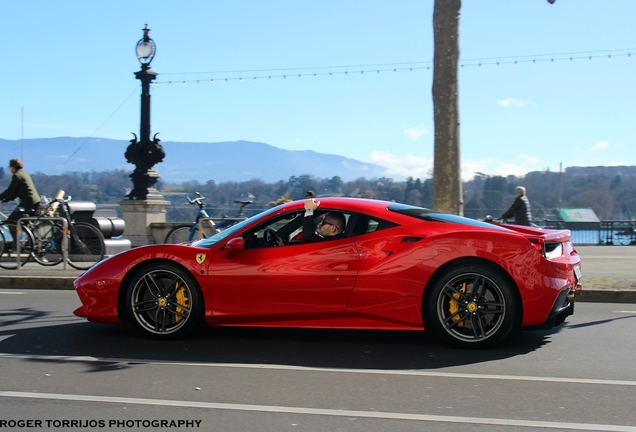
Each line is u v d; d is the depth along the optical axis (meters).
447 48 10.78
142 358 5.96
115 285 6.70
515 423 4.18
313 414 4.37
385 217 6.44
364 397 4.75
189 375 5.37
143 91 17.70
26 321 7.81
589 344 6.50
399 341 6.64
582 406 4.53
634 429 4.07
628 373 5.41
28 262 14.07
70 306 8.96
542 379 5.22
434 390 4.92
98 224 15.36
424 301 6.27
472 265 6.11
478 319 6.16
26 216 13.12
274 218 6.67
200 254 6.55
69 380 5.22
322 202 6.63
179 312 6.61
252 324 6.49
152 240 17.61
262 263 6.41
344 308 6.31
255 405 4.57
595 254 18.80
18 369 5.55
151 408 4.50
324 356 6.02
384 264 6.23
